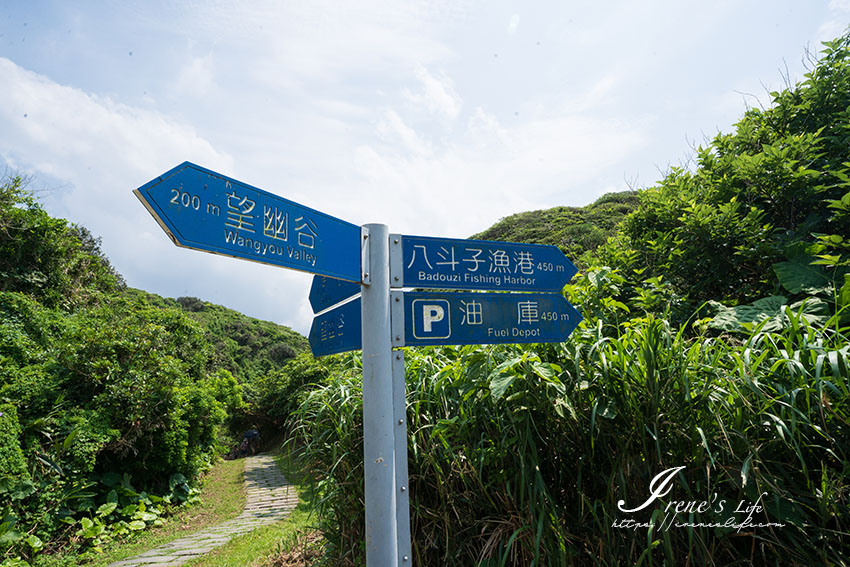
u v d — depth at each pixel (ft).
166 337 32.83
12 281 31.01
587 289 9.50
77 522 19.21
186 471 28.86
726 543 5.57
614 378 6.33
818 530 5.23
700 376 6.15
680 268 13.15
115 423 23.15
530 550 5.85
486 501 6.40
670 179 15.16
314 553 10.91
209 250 4.31
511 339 6.52
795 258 10.89
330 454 7.67
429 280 6.17
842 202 10.19
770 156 11.98
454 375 7.23
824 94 12.98
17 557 15.97
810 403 5.69
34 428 19.38
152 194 3.93
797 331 6.29
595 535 5.91
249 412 60.13
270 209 4.91
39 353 24.66
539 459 6.39
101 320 30.53
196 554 15.98
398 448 5.60
